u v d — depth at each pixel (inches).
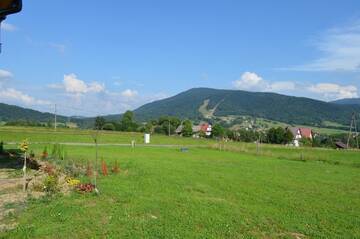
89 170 1088.8
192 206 706.2
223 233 545.0
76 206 645.9
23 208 619.2
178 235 516.4
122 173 1149.7
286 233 572.7
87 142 3002.0
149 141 3604.8
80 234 505.7
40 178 945.5
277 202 802.8
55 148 1614.2
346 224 639.8
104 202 700.7
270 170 1488.7
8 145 2185.0
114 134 4512.8
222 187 968.3
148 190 858.8
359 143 4992.6
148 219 597.0
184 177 1123.3
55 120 4763.8
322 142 5211.6
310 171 1544.0
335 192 997.2
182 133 6166.3
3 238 474.0
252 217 650.2
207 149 2819.9
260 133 5565.9
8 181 888.3
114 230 526.3
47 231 505.4
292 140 5300.2
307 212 719.1
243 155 2347.4
